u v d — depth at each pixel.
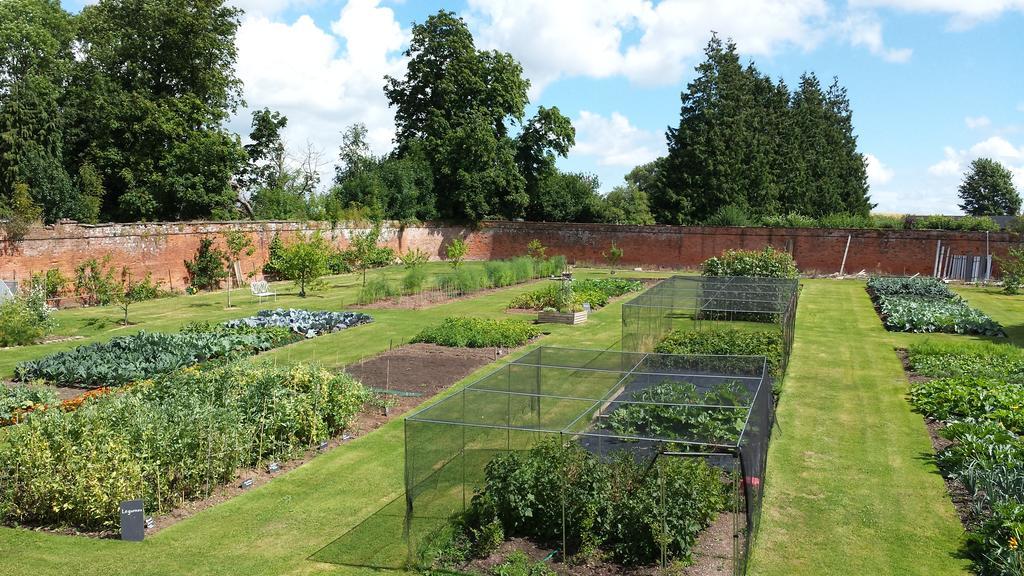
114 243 30.70
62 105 40.91
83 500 9.11
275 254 39.25
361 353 19.42
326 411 12.46
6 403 13.36
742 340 16.11
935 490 10.25
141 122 39.78
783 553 8.39
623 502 8.03
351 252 41.44
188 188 41.34
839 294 33.91
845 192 62.09
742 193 53.22
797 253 45.19
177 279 33.88
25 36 39.84
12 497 9.41
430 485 8.72
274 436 11.66
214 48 42.22
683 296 19.59
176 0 40.19
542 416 9.83
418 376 16.66
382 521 9.40
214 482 10.35
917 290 31.38
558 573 7.79
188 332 20.31
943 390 14.54
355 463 11.46
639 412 8.73
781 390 15.59
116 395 11.71
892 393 15.61
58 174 35.19
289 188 58.47
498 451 8.88
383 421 13.53
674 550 7.99
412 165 52.97
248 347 19.45
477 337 20.33
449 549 8.30
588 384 10.78
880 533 8.93
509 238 53.88
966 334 22.73
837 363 18.70
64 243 28.69
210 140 41.62
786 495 10.12
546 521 8.41
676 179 54.12
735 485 7.45
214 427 10.39
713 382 9.86
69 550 8.55
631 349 17.36
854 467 11.19
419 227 52.00
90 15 43.00
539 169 58.06
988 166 80.31
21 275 27.06
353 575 8.03
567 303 25.58
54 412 10.19
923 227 44.72
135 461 9.43
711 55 52.41
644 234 49.50
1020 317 26.36
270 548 8.67
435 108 54.44
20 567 8.09
